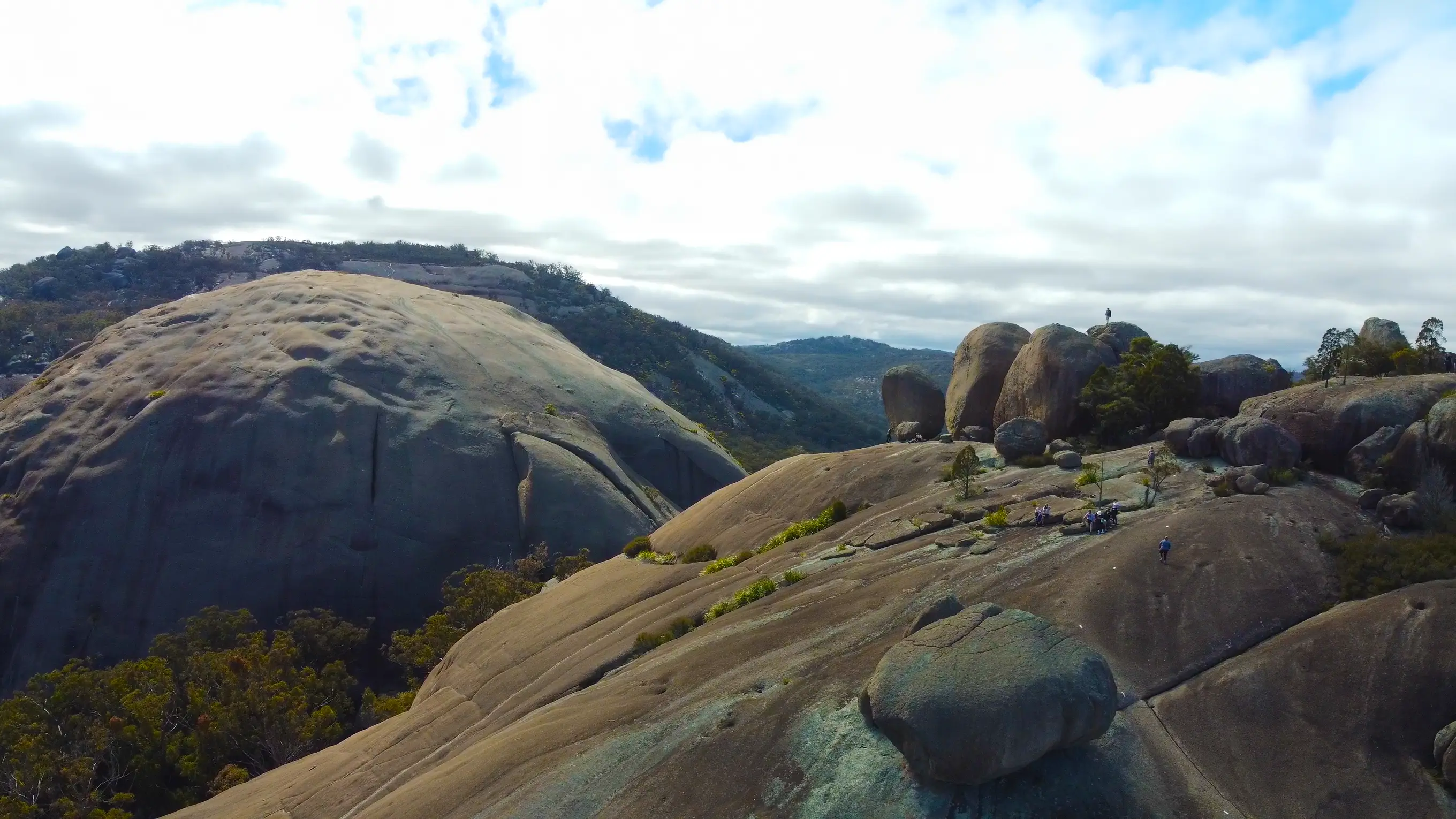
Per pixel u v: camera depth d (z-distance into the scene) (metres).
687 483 96.69
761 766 19.05
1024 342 46.41
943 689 17.30
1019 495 31.97
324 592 72.44
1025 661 17.53
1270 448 29.22
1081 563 24.25
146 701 44.25
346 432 79.75
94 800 40.16
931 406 50.81
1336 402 29.50
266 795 31.30
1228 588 22.00
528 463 81.44
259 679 47.84
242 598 71.56
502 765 22.64
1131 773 17.30
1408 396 28.75
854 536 32.97
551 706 27.03
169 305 97.81
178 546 73.12
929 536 30.30
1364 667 18.75
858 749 18.48
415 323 96.94
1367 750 17.45
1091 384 38.62
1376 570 21.91
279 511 74.81
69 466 76.50
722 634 26.41
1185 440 32.25
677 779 19.53
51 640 69.69
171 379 83.44
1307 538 23.98
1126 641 20.80
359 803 27.94
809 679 21.36
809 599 26.97
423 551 75.88
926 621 20.53
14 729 42.34
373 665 68.75
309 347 86.38
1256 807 16.75
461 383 89.62
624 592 37.12
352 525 75.12
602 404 97.19
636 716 22.70
